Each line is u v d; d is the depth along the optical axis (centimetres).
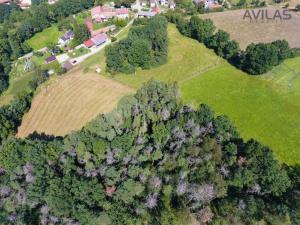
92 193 8488
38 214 8762
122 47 14875
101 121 10106
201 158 9019
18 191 9094
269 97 12744
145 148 9375
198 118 10300
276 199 8594
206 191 8269
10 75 18800
